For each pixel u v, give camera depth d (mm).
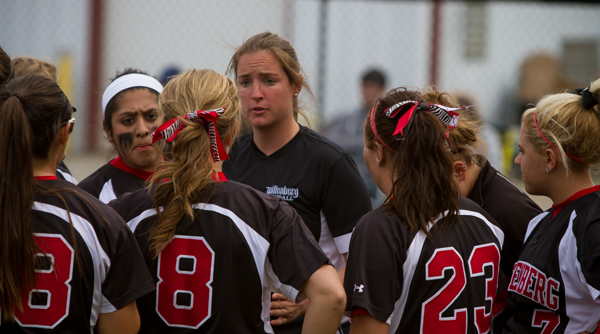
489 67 38469
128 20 35688
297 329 8867
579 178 7418
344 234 9094
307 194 9109
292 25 30891
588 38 39719
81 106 36062
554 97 7598
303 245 6746
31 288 6031
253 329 6727
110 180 9477
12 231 5938
